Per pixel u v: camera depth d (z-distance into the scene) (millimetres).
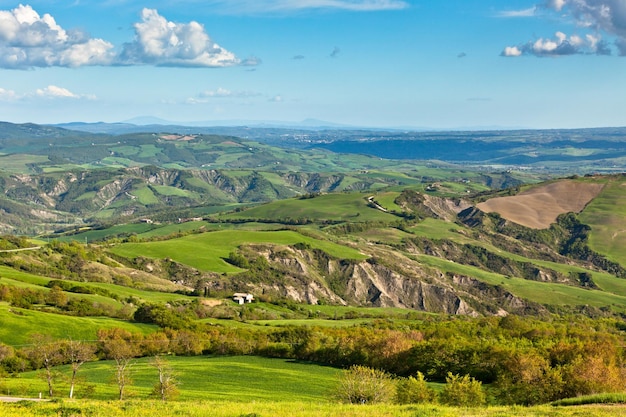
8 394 72188
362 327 139750
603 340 109062
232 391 83438
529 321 149750
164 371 86500
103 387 80875
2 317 112250
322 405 46969
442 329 126438
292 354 113188
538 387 65062
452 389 62625
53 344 98812
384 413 41406
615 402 47469
